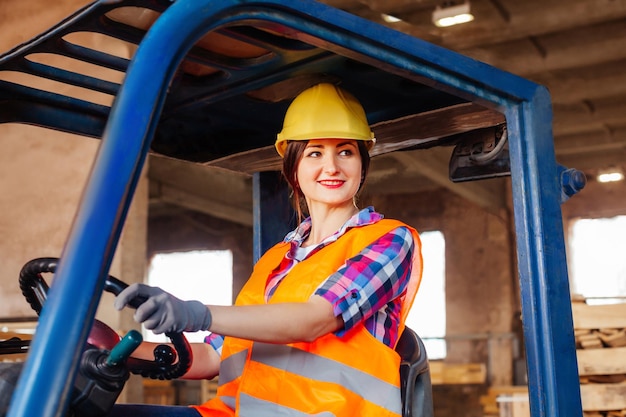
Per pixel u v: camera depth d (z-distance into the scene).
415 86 2.22
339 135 2.01
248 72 2.13
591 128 12.81
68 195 7.79
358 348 1.81
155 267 19.22
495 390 10.94
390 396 1.81
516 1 8.99
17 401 1.16
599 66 10.57
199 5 1.50
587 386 4.51
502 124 2.31
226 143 2.62
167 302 1.47
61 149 7.90
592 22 9.20
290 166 2.09
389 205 16.59
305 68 2.11
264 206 2.69
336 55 2.02
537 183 2.07
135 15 1.85
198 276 18.84
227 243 18.69
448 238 15.98
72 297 1.23
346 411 1.75
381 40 1.80
